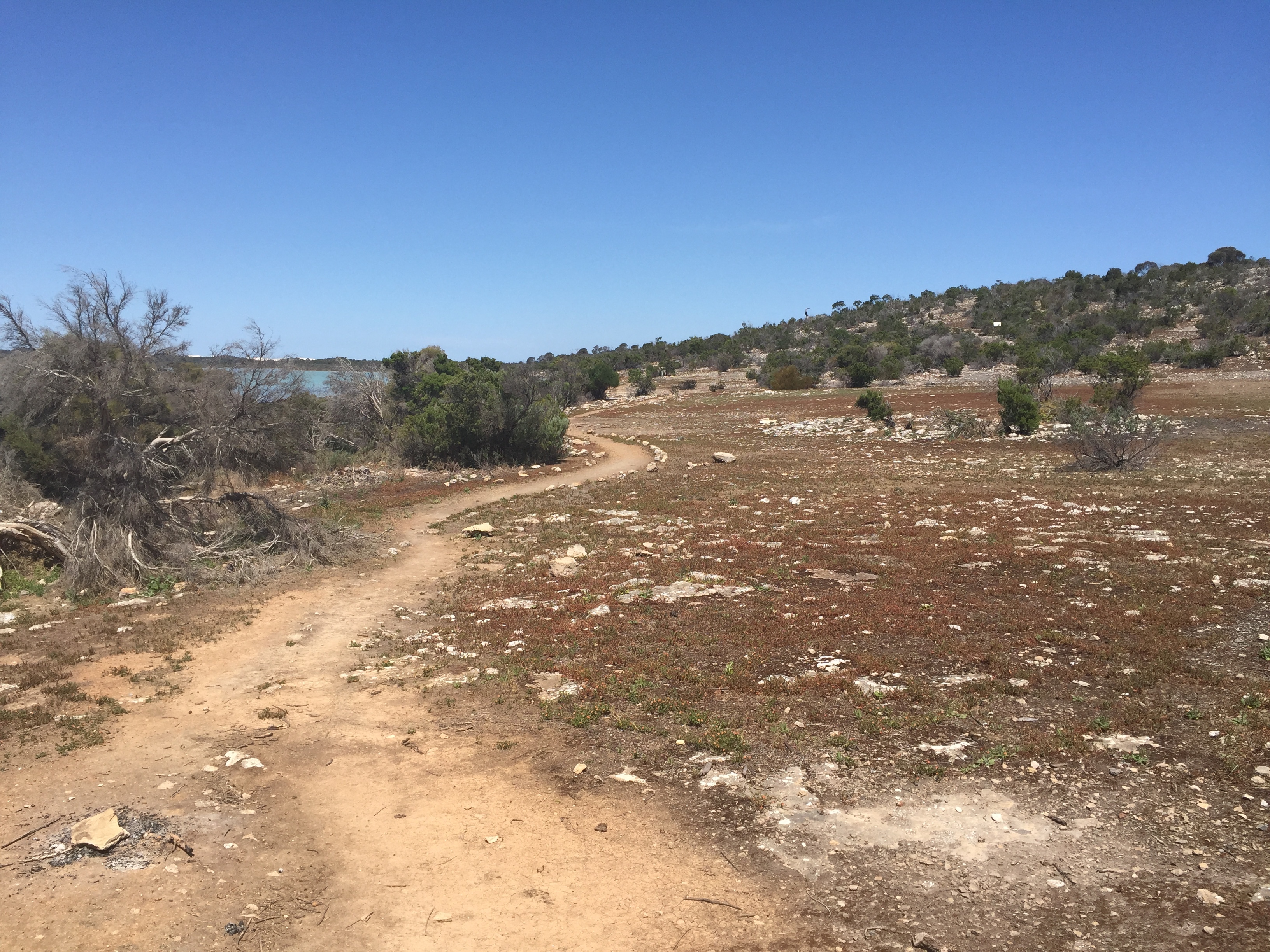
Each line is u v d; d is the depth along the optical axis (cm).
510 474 3353
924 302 15338
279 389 1848
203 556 1661
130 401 1695
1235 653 928
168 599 1427
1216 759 688
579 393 8838
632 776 726
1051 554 1477
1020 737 752
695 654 1035
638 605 1271
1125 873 547
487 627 1205
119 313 1667
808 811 652
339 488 2911
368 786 725
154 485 1686
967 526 1814
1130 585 1237
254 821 661
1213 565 1327
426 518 2358
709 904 545
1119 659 934
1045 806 638
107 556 1512
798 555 1594
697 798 683
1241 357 7212
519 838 633
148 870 586
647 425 6100
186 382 1759
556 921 531
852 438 4331
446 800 696
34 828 643
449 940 513
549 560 1662
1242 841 570
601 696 907
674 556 1641
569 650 1070
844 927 513
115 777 736
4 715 869
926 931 502
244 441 1808
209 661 1090
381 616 1324
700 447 4388
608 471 3519
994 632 1063
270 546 1739
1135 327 9375
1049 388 4884
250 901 552
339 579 1594
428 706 909
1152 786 655
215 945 504
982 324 11894
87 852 605
